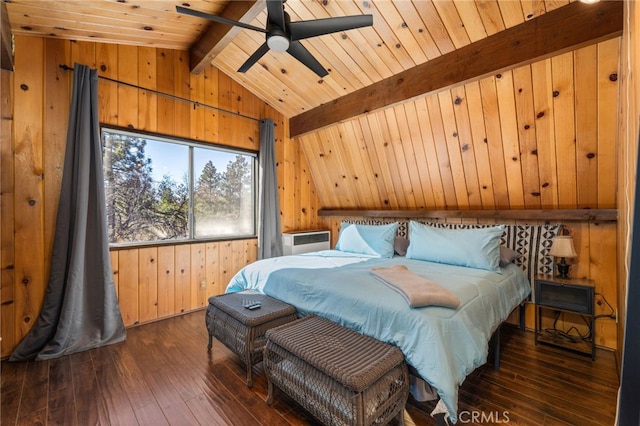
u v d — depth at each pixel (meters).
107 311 2.54
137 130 2.91
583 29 1.91
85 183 2.46
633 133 1.42
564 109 2.34
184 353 2.37
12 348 2.28
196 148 3.42
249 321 1.94
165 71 3.11
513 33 2.17
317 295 2.09
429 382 1.39
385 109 3.25
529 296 2.77
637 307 0.92
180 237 3.31
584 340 2.41
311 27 1.88
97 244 2.55
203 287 3.43
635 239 0.92
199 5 2.38
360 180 4.16
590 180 2.48
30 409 1.70
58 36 2.44
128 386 1.93
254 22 2.65
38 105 2.39
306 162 4.63
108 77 2.73
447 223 3.50
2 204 2.27
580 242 2.60
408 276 2.05
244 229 3.91
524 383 1.94
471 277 2.19
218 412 1.69
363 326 1.74
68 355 2.33
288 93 3.72
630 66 1.53
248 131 3.85
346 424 1.31
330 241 4.72
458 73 2.45
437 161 3.28
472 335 1.59
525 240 2.83
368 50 2.70
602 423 1.58
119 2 2.12
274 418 1.64
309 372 1.49
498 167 2.91
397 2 2.21
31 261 2.37
